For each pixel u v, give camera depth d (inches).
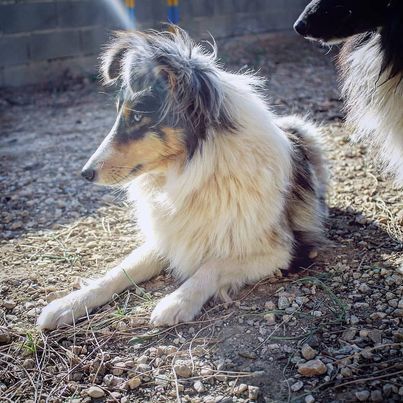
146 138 41.5
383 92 46.2
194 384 36.1
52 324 42.1
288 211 47.1
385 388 33.8
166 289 46.1
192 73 40.7
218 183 42.9
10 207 64.0
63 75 121.9
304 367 35.8
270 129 45.0
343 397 33.9
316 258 48.4
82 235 56.2
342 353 37.2
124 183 43.1
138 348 39.8
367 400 33.5
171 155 42.7
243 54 131.5
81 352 40.0
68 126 94.6
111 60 44.6
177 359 38.2
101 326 42.1
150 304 44.0
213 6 135.2
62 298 43.9
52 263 51.3
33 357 39.9
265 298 43.6
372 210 55.8
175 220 44.9
